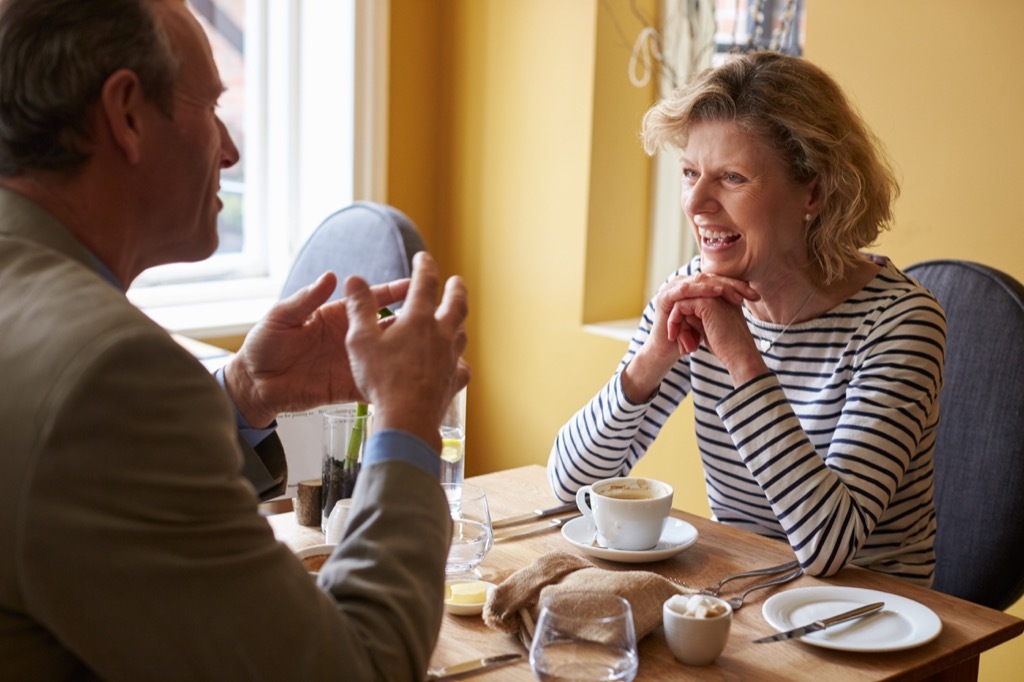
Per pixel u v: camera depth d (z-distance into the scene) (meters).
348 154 3.25
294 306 1.24
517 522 1.52
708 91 1.58
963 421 1.80
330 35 3.25
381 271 2.35
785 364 1.66
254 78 3.38
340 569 0.88
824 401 1.61
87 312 0.79
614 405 1.64
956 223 2.26
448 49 3.34
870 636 1.17
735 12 2.91
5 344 0.79
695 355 1.71
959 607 1.27
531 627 1.12
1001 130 2.16
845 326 1.62
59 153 0.87
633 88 3.05
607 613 1.02
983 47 2.17
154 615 0.76
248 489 0.84
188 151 0.93
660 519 1.38
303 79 3.35
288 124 3.37
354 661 0.82
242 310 3.28
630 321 3.14
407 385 0.94
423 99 3.37
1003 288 1.80
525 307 3.23
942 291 1.87
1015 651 2.28
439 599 0.90
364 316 0.96
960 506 1.78
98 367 0.75
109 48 0.86
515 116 3.18
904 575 1.60
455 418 1.50
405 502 0.90
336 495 1.39
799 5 2.76
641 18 3.02
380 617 0.85
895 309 1.58
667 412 1.77
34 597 0.75
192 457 0.78
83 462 0.74
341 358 1.28
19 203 0.88
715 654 1.09
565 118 3.04
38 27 0.85
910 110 2.31
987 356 1.79
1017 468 1.73
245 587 0.79
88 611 0.75
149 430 0.76
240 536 0.80
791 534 1.40
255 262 3.49
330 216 2.54
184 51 0.92
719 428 1.71
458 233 3.41
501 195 3.26
